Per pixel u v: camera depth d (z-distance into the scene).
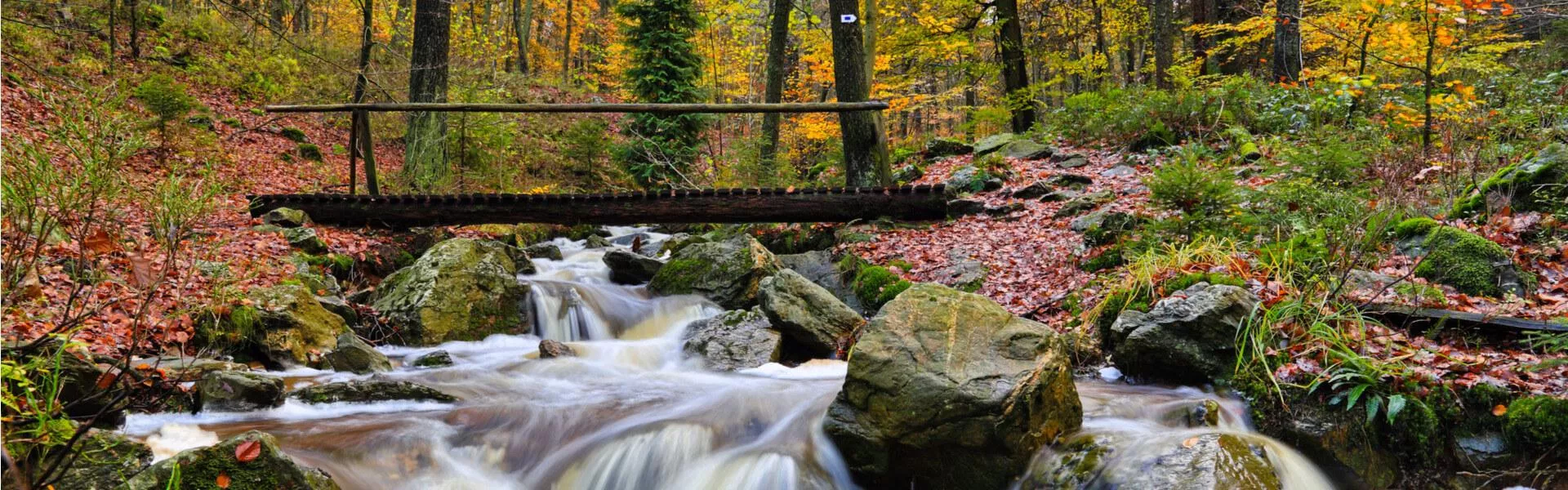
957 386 3.90
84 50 13.34
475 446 4.34
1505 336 4.40
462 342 6.83
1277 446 4.02
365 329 6.59
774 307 6.35
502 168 14.69
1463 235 5.35
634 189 15.88
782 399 4.91
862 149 10.35
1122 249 6.84
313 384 5.02
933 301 4.45
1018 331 4.25
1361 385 4.11
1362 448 4.03
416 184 12.20
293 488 3.11
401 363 6.00
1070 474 3.76
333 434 4.18
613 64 27.53
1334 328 4.70
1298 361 4.41
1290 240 6.06
